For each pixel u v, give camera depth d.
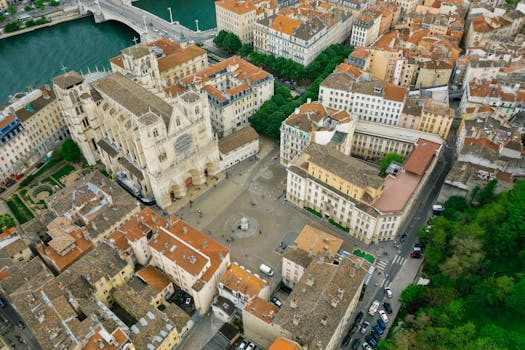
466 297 137.25
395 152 199.00
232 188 193.25
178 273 146.00
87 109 188.25
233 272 141.38
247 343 138.38
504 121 189.00
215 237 172.12
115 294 142.62
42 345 123.88
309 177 171.50
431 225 160.38
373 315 145.25
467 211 162.38
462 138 190.75
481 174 169.50
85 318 132.25
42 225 165.12
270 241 170.62
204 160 189.25
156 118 163.00
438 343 124.62
